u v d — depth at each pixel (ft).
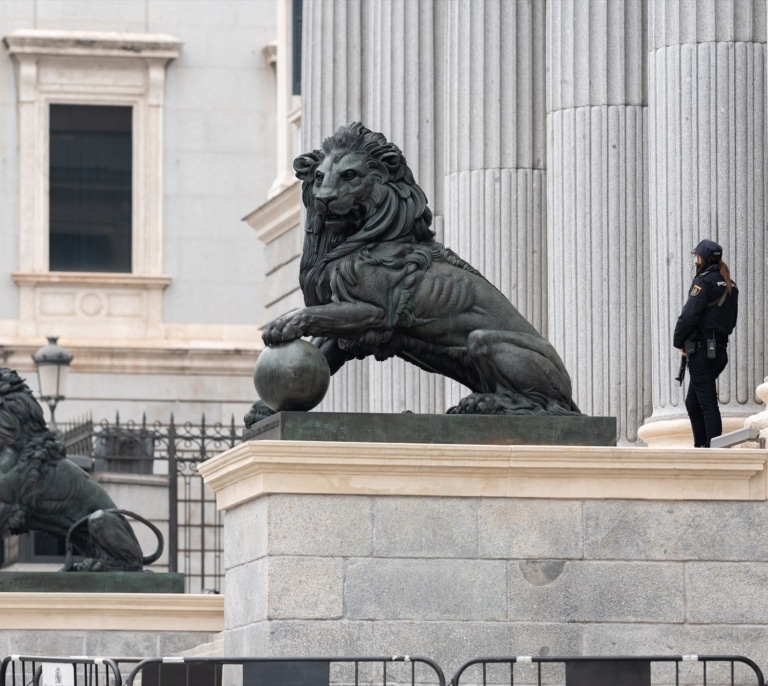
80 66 510.99
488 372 152.76
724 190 189.26
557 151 217.56
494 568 144.77
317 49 286.87
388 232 153.58
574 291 214.48
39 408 241.96
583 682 129.70
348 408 270.67
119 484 369.09
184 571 366.22
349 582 142.51
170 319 505.66
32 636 220.23
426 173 257.34
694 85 190.90
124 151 514.27
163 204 510.58
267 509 142.20
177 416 490.08
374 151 153.89
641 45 215.72
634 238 213.87
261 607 142.92
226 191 513.45
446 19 244.63
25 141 506.89
